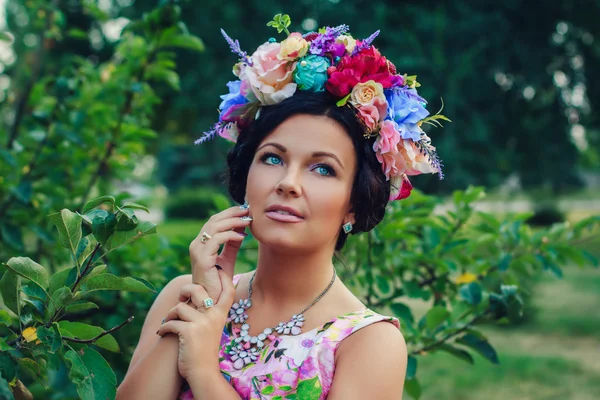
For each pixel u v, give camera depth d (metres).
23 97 2.86
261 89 1.43
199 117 8.27
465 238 2.46
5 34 2.80
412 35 7.43
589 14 8.44
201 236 1.45
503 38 8.10
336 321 1.41
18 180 2.70
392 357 1.37
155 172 17.45
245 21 8.19
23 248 2.64
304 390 1.35
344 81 1.39
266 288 1.50
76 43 7.46
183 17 7.87
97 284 1.33
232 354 1.44
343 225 1.50
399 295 2.40
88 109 2.90
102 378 1.32
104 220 1.28
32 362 1.38
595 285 9.06
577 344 6.19
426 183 7.26
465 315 2.24
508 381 5.10
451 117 7.55
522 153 8.69
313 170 1.40
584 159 10.50
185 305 1.38
